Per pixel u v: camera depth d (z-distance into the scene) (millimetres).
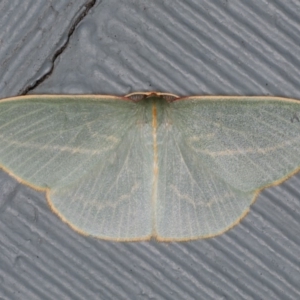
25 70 143
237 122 135
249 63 144
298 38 143
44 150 134
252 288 146
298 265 146
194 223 137
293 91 144
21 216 145
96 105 135
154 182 138
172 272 146
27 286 146
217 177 137
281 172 135
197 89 144
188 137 137
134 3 143
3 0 143
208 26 143
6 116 132
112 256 146
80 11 143
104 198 137
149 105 137
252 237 145
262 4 143
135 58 144
